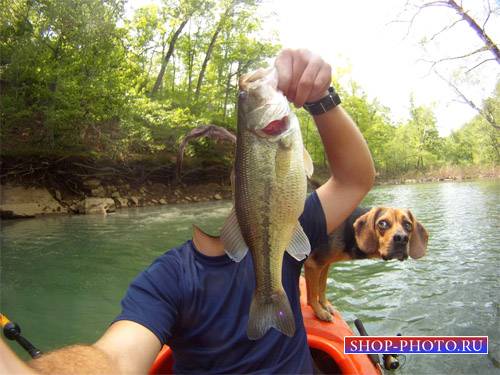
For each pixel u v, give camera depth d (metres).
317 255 3.18
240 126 1.53
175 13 26.66
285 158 1.51
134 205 19.30
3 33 17.33
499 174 46.53
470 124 52.53
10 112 16.70
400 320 4.91
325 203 2.11
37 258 8.71
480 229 11.34
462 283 6.35
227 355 1.81
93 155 18.67
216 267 1.88
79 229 12.24
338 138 2.01
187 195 21.75
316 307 3.15
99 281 7.15
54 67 17.38
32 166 17.17
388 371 3.65
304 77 1.57
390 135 53.72
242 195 1.53
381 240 3.39
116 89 18.28
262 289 1.54
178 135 21.80
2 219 14.31
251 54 30.00
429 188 31.25
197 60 31.77
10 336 2.73
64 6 16.89
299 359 1.88
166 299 1.77
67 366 1.28
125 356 1.50
